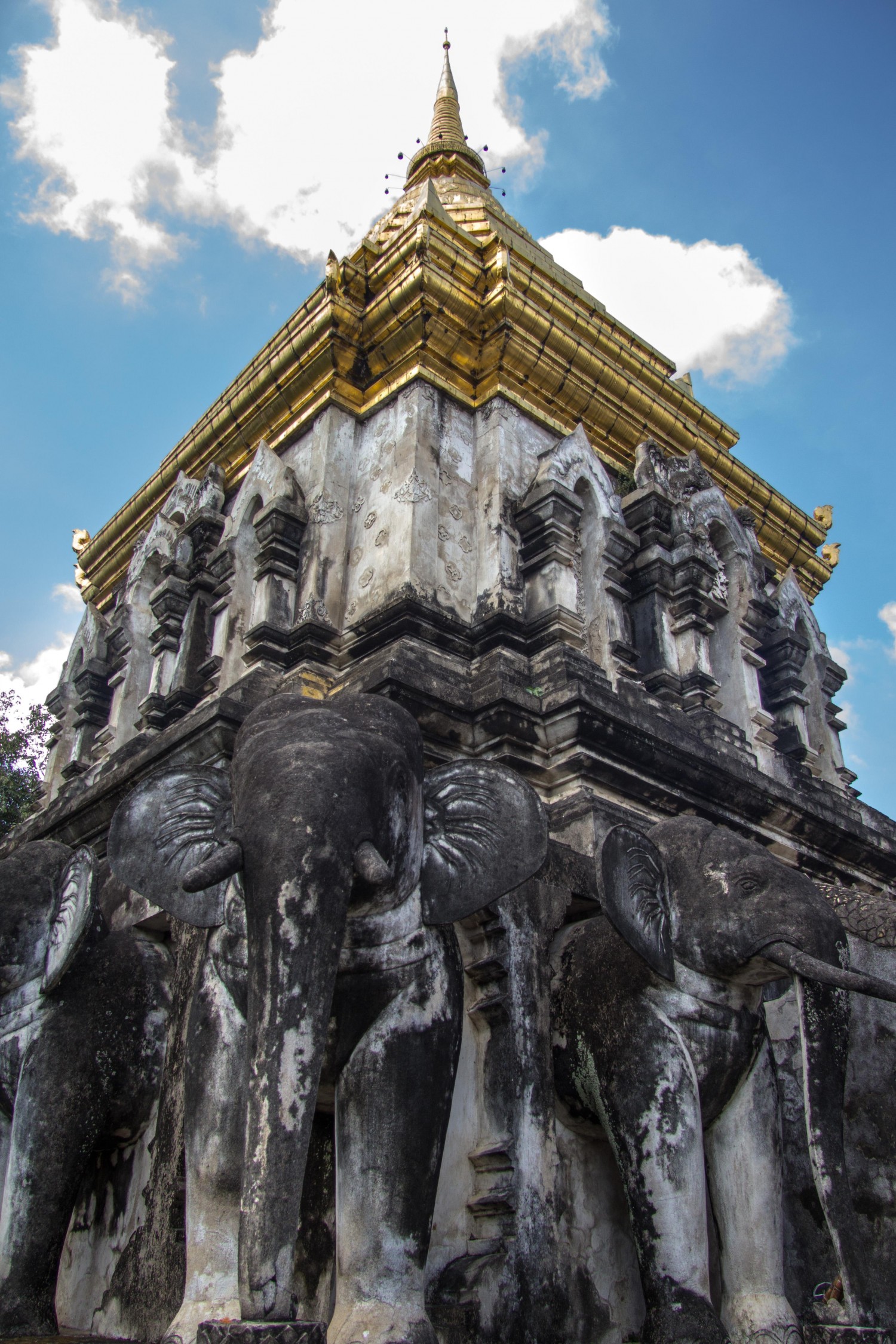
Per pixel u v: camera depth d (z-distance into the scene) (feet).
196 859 21.61
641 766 30.32
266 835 17.76
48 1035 24.26
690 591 36.68
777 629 41.37
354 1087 18.67
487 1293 20.56
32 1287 22.54
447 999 19.77
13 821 54.29
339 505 36.55
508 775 21.29
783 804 33.60
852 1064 25.72
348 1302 17.58
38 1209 23.04
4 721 57.06
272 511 35.78
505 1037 22.65
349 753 19.07
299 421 39.14
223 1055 19.71
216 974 20.48
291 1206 15.40
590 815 28.04
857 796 41.34
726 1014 21.95
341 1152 18.52
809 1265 23.99
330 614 34.73
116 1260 24.45
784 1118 25.34
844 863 36.50
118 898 29.43
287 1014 16.43
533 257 46.47
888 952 26.78
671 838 23.53
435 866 20.66
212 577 38.81
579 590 35.27
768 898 21.79
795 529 47.85
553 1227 21.53
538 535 34.91
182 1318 18.26
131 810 22.31
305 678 32.55
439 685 29.66
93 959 25.54
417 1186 18.22
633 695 32.68
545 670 31.58
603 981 22.56
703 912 22.18
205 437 42.78
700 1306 19.44
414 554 33.68
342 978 19.22
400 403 37.09
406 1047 19.01
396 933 19.76
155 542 42.75
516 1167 21.48
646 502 37.40
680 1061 21.18
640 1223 20.35
